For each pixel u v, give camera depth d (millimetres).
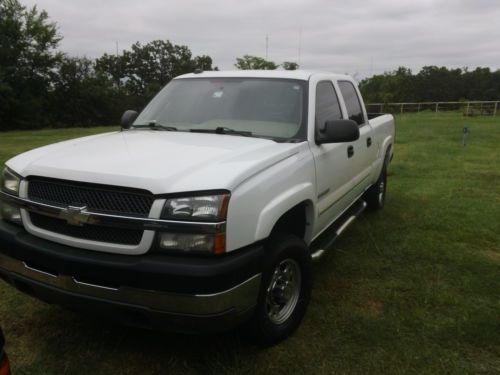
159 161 2721
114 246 2502
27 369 2840
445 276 4285
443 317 3531
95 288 2527
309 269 3312
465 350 3113
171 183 2455
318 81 4117
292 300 3240
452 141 15344
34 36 43562
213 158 2799
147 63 82312
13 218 2896
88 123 50375
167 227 2406
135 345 3100
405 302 3773
